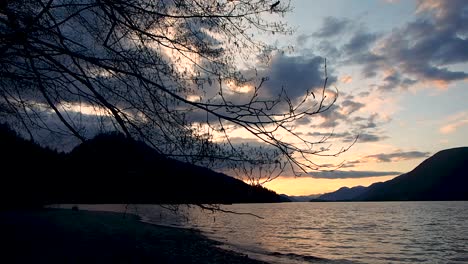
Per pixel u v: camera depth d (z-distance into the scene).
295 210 134.50
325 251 29.33
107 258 16.73
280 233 43.12
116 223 38.78
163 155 3.66
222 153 3.61
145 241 25.38
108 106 3.61
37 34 3.68
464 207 140.38
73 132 3.75
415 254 29.20
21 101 4.37
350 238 39.97
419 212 107.62
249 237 36.34
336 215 95.25
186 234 32.91
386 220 73.31
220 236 34.94
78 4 3.73
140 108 3.83
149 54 3.98
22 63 3.80
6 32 3.65
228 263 19.02
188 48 4.05
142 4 3.87
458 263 25.08
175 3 3.89
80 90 3.92
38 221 32.62
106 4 3.68
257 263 19.81
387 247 33.19
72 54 3.54
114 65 3.79
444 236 42.94
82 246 19.67
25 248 17.39
